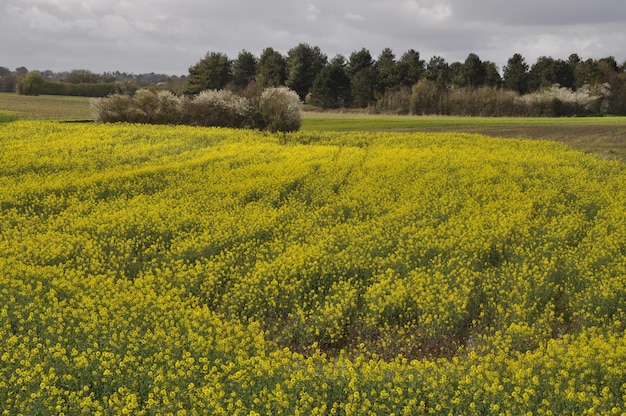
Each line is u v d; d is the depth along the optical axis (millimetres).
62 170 25312
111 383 8180
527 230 15867
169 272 13016
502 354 9070
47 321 10062
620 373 8086
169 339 9352
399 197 19953
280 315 11719
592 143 35469
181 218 17359
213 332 10234
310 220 17219
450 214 18000
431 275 13219
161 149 30641
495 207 18375
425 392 8102
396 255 14336
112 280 12484
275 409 7754
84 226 16641
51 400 7742
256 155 28531
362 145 35000
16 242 14867
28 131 35531
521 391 8062
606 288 11453
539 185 21734
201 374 8828
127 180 22859
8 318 9984
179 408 7734
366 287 12609
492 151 30875
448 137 36719
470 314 11859
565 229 15945
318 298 12453
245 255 14773
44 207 19094
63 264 13492
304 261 13406
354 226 16750
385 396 7809
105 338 9516
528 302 11609
